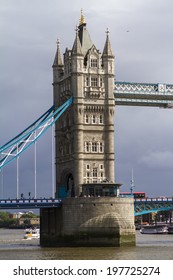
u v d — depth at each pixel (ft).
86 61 532.32
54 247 489.26
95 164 520.83
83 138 520.01
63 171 544.62
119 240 481.46
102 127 527.40
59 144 555.69
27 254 414.82
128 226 489.67
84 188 504.84
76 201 489.67
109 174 523.29
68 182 550.36
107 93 530.68
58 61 560.61
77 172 513.86
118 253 415.44
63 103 544.21
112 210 487.61
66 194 547.08
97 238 483.10
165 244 512.63
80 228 486.38
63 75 549.13
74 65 522.47
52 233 520.01
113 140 528.22
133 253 414.00
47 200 497.87
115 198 490.08
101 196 493.36
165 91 552.82
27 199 490.49
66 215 495.00
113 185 502.38
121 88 539.29
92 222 484.74
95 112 526.57
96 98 526.98
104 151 525.34
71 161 526.98
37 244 554.87
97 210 485.97
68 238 491.72
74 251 437.17
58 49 563.48
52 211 522.06
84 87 525.34
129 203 495.00
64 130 542.98
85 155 519.19
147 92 545.44
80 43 531.91
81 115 520.42
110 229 483.51
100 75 530.68
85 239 484.74
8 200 483.92
